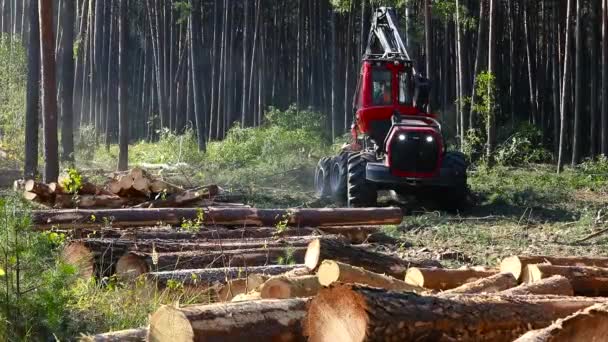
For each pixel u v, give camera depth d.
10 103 24.17
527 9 39.78
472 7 39.88
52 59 16.47
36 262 7.20
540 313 5.75
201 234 10.93
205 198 13.88
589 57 38.88
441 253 12.12
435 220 15.70
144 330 5.66
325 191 18.69
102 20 42.28
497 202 18.89
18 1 41.47
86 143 31.36
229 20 47.47
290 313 5.43
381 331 4.88
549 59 40.16
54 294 6.98
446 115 38.25
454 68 41.25
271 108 37.44
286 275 6.97
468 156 28.25
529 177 24.73
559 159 27.06
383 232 13.83
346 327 4.91
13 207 7.65
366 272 6.49
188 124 44.41
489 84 27.98
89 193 13.60
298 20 44.94
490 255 12.33
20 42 24.98
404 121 17.66
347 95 36.84
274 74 46.31
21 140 23.94
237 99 49.94
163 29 45.41
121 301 7.79
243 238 10.80
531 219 16.38
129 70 53.28
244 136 34.69
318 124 36.38
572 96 37.88
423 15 33.94
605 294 7.80
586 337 4.91
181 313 5.16
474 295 5.73
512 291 6.97
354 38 44.19
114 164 28.50
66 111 22.67
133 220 11.66
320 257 8.11
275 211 12.14
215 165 27.50
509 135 34.88
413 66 18.80
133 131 51.97
